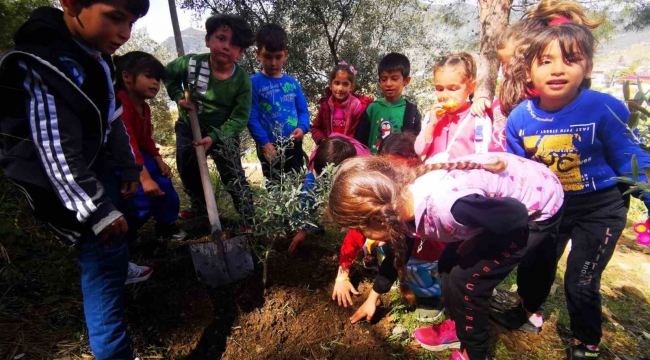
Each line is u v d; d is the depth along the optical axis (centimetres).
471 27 705
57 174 148
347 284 247
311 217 234
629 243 408
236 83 305
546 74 185
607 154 192
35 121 144
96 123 165
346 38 613
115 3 150
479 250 175
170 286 250
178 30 435
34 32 150
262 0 545
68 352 201
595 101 188
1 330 205
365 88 616
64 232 163
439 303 250
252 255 280
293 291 252
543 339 242
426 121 258
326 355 214
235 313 235
